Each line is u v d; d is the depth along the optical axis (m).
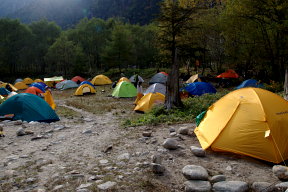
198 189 3.68
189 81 28.56
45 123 9.89
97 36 76.06
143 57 73.62
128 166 4.75
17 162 5.24
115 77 50.56
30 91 20.48
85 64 65.25
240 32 25.42
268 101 5.46
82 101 20.44
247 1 19.86
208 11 33.97
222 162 4.82
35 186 4.00
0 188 3.95
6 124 9.39
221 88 25.89
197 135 6.33
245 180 4.06
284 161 4.73
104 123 10.26
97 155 5.58
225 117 5.65
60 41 62.75
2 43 62.62
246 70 29.14
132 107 16.36
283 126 5.05
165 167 4.61
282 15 19.42
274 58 22.45
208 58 39.59
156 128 7.91
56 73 65.62
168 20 32.06
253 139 4.99
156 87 17.55
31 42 67.75
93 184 3.94
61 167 4.84
